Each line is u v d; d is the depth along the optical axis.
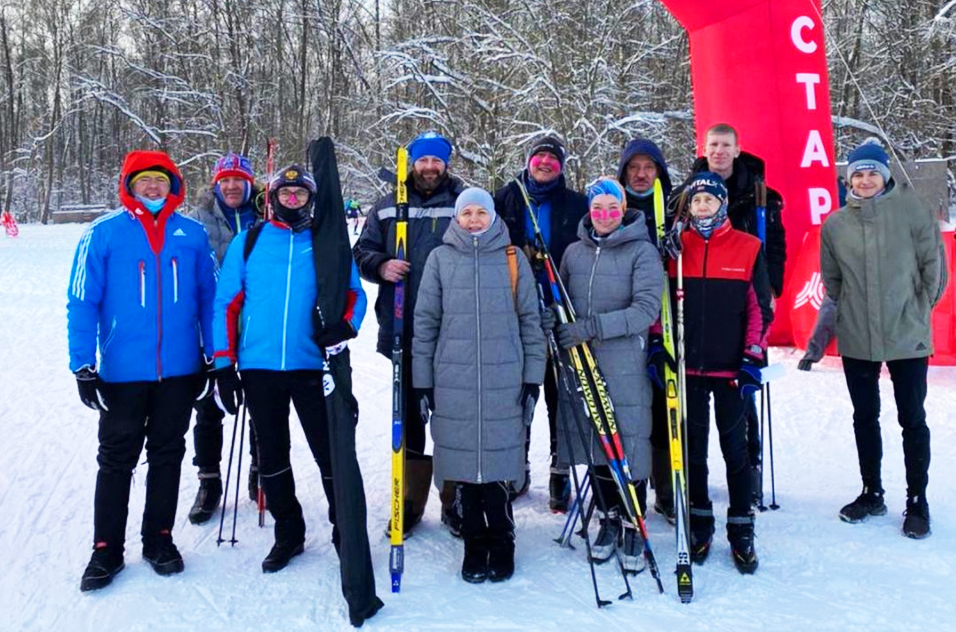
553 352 3.00
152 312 2.82
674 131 13.46
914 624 2.44
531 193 3.36
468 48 12.48
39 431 4.75
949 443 4.06
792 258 5.99
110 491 2.83
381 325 3.31
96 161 45.72
